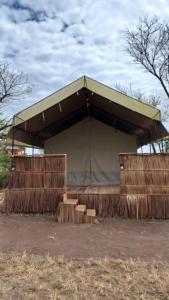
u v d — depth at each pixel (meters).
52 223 6.74
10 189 7.75
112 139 11.06
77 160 11.03
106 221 7.01
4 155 15.41
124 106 7.93
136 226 6.52
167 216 7.20
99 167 10.90
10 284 3.47
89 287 3.40
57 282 3.51
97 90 7.96
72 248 4.86
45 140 11.35
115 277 3.68
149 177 7.43
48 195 7.62
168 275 3.72
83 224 6.69
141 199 7.35
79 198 7.71
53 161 7.73
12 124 8.07
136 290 3.32
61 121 10.43
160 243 5.16
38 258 4.32
